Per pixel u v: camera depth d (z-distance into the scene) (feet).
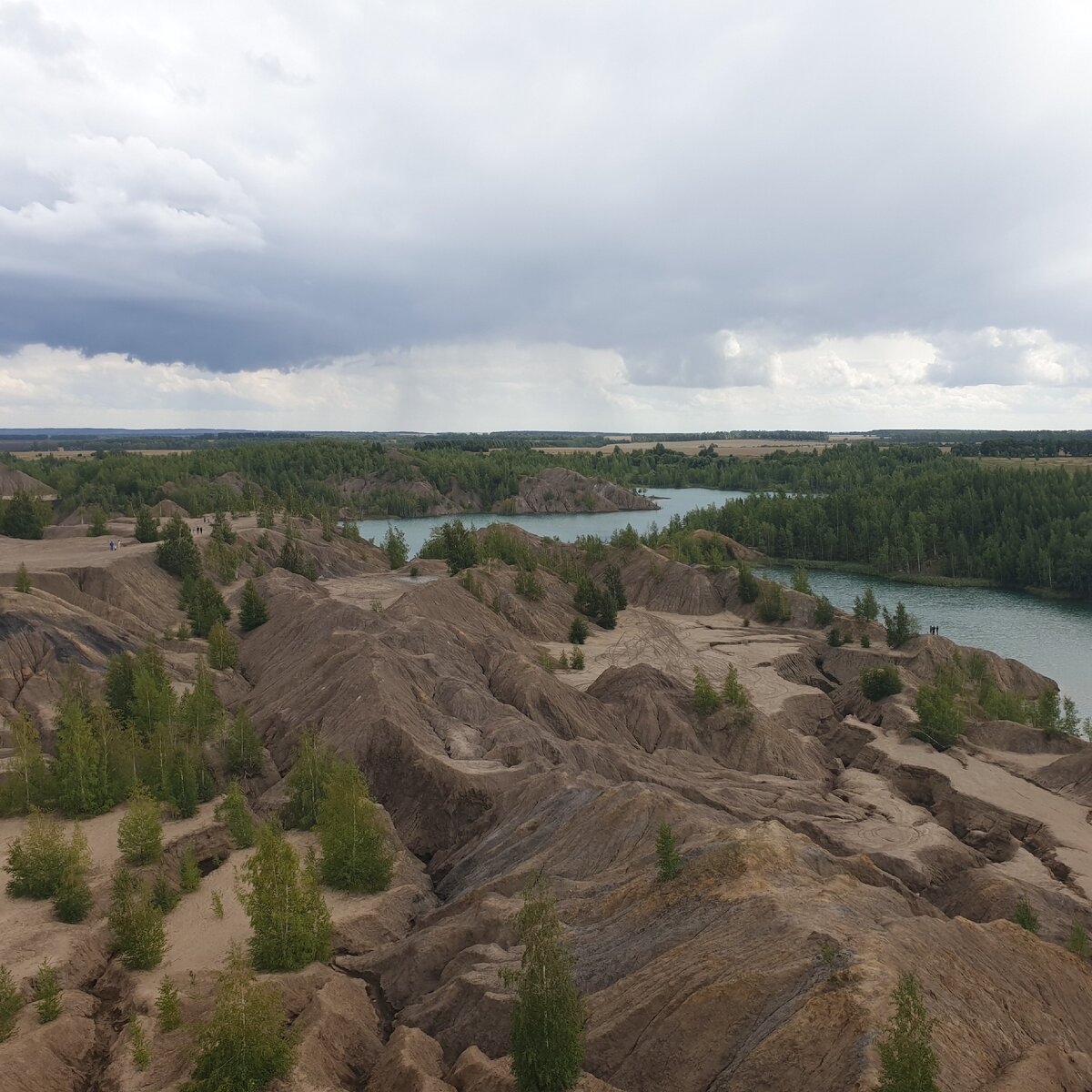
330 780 194.39
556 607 473.67
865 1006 95.76
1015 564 640.17
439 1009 130.72
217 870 186.70
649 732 290.15
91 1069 121.08
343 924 161.27
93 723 222.48
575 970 127.24
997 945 123.24
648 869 151.33
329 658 286.05
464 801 212.43
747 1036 102.27
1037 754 276.62
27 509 532.73
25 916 159.84
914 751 277.03
